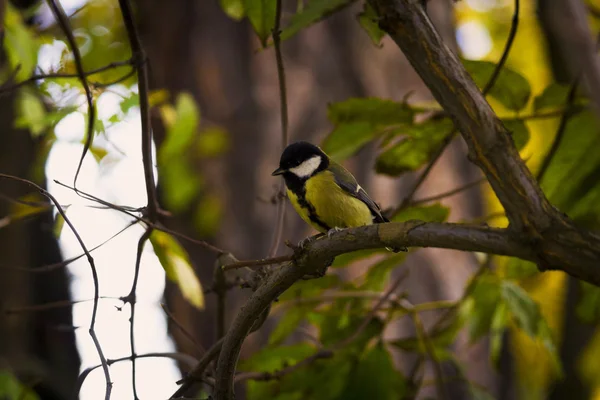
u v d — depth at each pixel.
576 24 5.23
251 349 10.95
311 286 8.71
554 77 11.57
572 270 3.91
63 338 12.34
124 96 8.09
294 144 9.65
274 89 12.18
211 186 11.80
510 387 13.73
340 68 12.11
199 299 7.58
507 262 8.71
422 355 9.08
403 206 8.62
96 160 9.02
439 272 11.80
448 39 12.59
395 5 4.76
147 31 13.00
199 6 12.66
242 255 11.53
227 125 11.98
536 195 4.15
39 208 8.53
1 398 8.93
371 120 8.38
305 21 8.04
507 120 8.09
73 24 12.84
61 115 8.16
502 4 16.05
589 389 13.84
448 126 8.38
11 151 11.95
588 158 8.39
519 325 8.99
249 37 12.43
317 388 9.21
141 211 7.35
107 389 6.17
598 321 9.12
